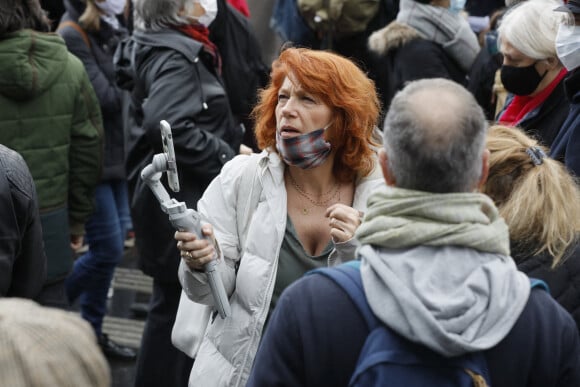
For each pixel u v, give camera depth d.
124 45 4.70
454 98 2.01
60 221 4.65
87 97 4.80
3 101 4.43
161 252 4.44
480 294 1.95
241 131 4.77
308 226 3.07
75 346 1.43
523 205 2.52
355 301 1.99
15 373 1.37
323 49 6.78
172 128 4.27
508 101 4.48
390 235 1.97
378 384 1.93
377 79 6.58
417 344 1.94
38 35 4.45
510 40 3.97
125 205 5.86
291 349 2.02
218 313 3.03
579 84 3.55
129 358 5.52
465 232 1.97
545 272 2.49
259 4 7.36
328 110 3.03
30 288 3.38
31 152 4.52
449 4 5.93
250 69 5.51
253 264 2.98
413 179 2.00
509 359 1.98
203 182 4.43
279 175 3.05
